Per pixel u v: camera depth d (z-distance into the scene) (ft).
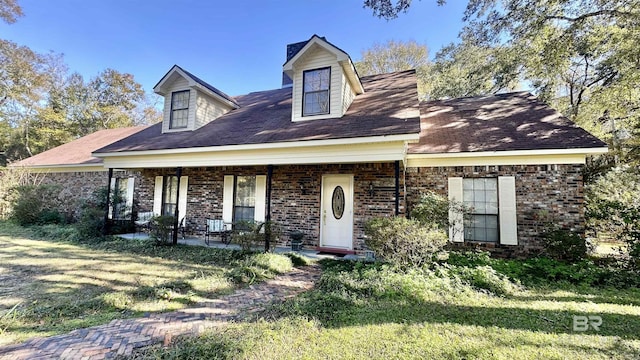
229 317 12.51
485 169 24.49
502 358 9.21
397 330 11.09
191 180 34.40
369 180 26.25
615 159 35.12
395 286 15.67
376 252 20.45
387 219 19.83
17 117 82.23
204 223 33.09
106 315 12.64
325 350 9.60
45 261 22.68
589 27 29.55
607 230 25.05
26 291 15.87
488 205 24.45
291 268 21.27
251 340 10.05
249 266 20.11
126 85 101.04
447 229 24.72
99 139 54.24
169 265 21.88
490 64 40.22
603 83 37.40
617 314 12.66
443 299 14.46
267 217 25.43
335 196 27.71
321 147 23.24
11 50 75.82
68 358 9.09
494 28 33.45
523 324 11.67
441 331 11.03
